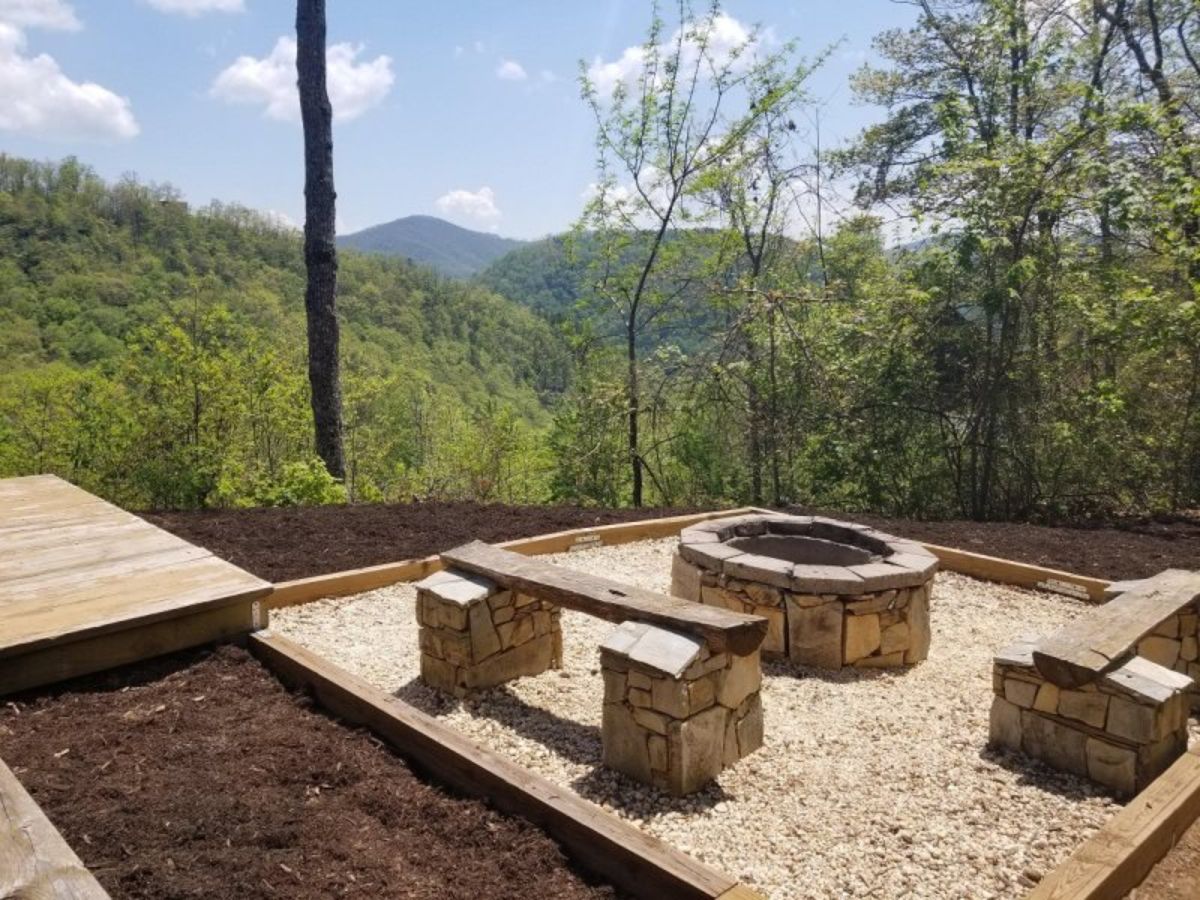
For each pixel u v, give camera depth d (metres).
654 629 2.84
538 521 6.68
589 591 3.16
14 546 3.79
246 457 11.70
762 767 2.94
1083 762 2.89
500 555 3.70
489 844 2.04
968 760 3.05
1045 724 2.99
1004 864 2.36
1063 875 2.09
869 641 3.97
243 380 11.53
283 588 4.51
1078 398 8.88
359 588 4.84
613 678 2.83
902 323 9.16
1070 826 2.59
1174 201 7.32
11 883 1.39
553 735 3.15
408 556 5.38
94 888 1.39
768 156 10.73
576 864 2.00
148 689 2.81
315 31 8.38
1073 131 8.18
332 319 8.84
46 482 5.32
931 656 4.21
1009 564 5.47
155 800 2.11
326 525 6.23
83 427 11.46
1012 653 3.12
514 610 3.60
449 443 16.14
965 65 10.76
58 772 2.23
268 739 2.50
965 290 8.95
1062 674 2.85
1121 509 9.34
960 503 9.49
